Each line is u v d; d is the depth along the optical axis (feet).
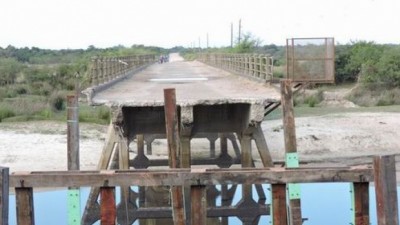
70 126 43.83
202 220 31.27
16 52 409.28
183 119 49.60
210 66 175.52
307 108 170.30
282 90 43.96
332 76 52.49
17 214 30.96
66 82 221.87
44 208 66.80
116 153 60.13
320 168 31.53
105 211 31.17
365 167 31.53
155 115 53.62
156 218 58.18
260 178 31.17
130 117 53.42
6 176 29.07
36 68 263.49
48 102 163.43
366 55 234.58
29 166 91.15
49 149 102.83
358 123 129.59
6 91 197.26
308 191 75.15
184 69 149.07
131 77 98.53
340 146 111.04
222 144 76.59
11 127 124.16
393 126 124.67
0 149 102.01
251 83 73.97
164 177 30.96
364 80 213.05
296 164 43.70
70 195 35.68
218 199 71.82
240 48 264.52
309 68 52.65
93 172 31.22
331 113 150.20
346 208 65.36
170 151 39.40
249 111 50.49
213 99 50.01
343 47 253.85
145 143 102.73
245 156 53.62
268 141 111.24
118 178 30.86
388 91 200.75
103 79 68.74
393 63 215.31
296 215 37.01
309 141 113.09
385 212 29.14
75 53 410.93
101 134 116.88
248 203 57.72
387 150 109.40
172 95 39.29
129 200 58.49
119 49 340.39
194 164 75.20
